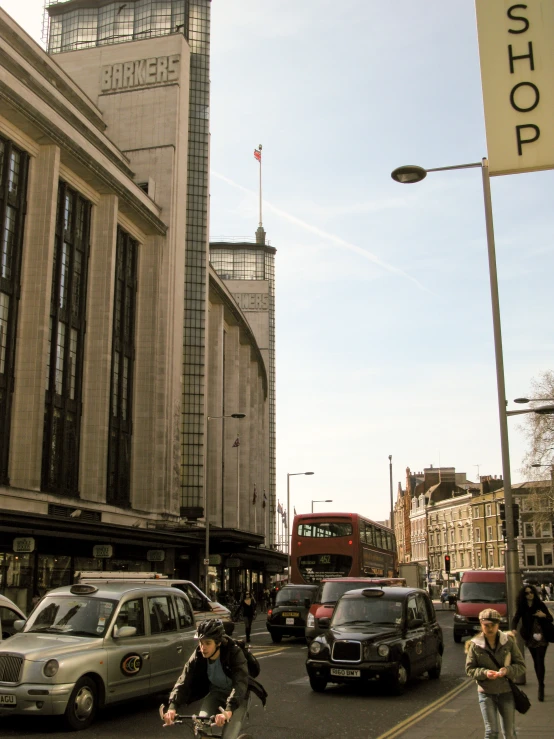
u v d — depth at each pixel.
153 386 51.62
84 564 39.12
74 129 41.53
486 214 15.73
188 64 61.44
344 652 14.62
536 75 12.32
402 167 15.48
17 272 37.12
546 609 13.25
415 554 134.50
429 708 13.15
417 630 16.14
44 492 37.66
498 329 15.55
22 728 10.96
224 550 56.72
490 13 12.66
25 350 37.03
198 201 64.00
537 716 11.48
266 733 11.00
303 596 28.58
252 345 89.88
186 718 6.12
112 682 11.41
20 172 38.06
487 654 7.84
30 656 10.71
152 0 71.00
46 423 38.81
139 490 49.78
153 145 57.50
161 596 13.32
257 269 141.12
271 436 135.38
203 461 60.34
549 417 55.09
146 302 53.06
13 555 33.19
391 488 69.88
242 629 38.00
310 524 33.19
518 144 12.23
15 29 46.16
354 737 10.70
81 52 61.12
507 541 14.88
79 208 44.53
